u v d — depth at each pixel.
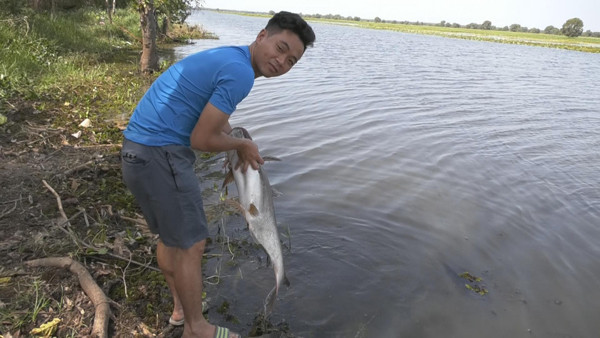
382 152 7.27
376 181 6.07
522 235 4.91
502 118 10.45
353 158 6.89
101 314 2.98
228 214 4.86
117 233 4.10
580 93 15.91
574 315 3.69
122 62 13.88
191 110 2.45
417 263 4.23
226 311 3.42
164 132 2.45
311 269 4.01
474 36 80.38
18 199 4.38
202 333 2.85
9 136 6.01
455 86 15.04
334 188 5.75
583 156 7.87
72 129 6.81
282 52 2.54
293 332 3.28
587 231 5.11
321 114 9.50
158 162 2.45
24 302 3.04
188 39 23.48
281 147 7.17
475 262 4.33
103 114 8.00
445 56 28.97
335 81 14.09
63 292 3.19
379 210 5.23
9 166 5.09
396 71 18.06
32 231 3.89
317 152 7.04
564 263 4.43
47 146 5.91
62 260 3.42
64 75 10.07
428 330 3.40
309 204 5.26
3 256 3.49
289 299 3.61
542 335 3.44
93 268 3.55
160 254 2.81
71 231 3.80
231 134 3.01
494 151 7.79
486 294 3.86
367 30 78.06
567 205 5.76
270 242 3.07
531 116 10.98
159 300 3.36
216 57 2.42
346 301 3.64
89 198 4.67
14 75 8.58
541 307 3.75
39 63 10.12
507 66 24.92
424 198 5.64
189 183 2.55
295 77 14.39
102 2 23.78
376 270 4.07
